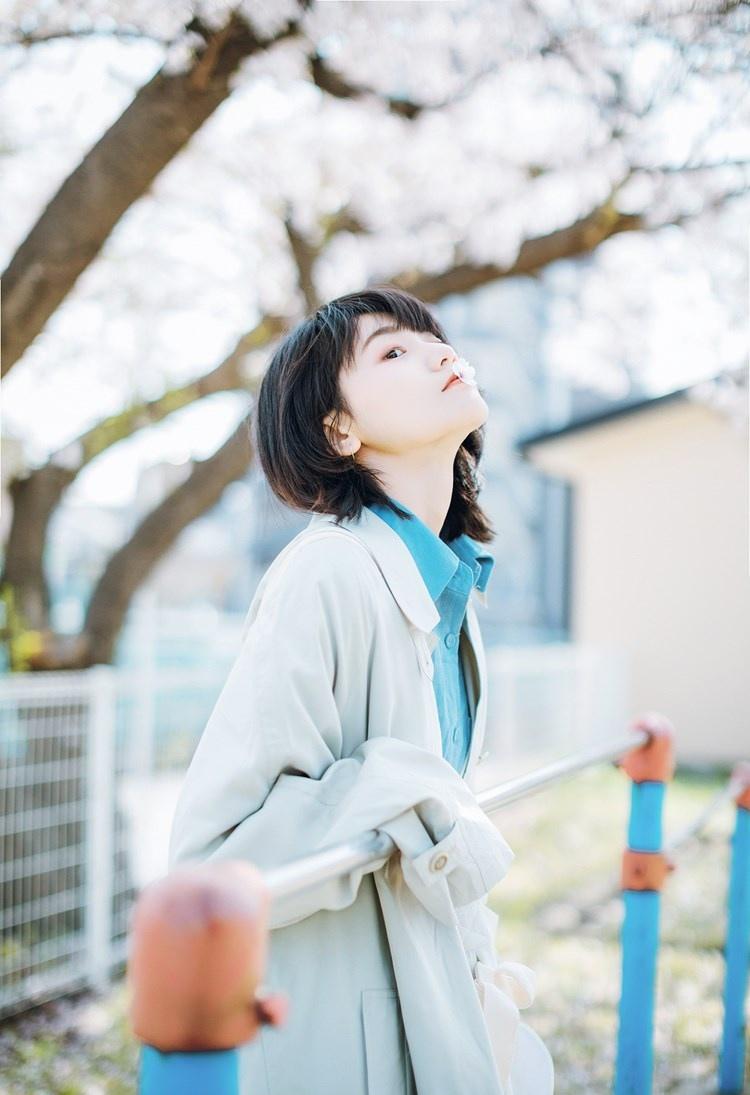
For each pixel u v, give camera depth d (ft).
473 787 4.32
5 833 10.61
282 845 3.24
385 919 3.41
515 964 4.08
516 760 23.70
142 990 2.09
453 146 12.68
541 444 31.35
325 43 10.47
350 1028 3.37
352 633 3.53
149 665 24.93
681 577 29.84
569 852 16.72
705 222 12.55
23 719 11.01
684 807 20.44
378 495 3.96
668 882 14.76
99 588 12.93
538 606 49.11
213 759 3.44
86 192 8.26
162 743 14.14
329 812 3.27
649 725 6.20
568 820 19.02
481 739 4.23
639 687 30.04
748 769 8.01
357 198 13.52
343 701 3.57
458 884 3.30
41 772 11.17
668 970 11.15
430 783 3.27
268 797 3.35
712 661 29.37
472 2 10.39
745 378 14.26
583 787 22.26
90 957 11.33
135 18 8.49
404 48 10.77
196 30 7.96
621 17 10.00
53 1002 10.77
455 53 11.00
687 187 12.01
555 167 12.65
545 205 13.00
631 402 29.60
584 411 48.65
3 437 12.49
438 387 3.95
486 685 4.25
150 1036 2.09
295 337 4.19
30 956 10.78
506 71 11.19
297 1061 3.36
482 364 48.85
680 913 13.28
